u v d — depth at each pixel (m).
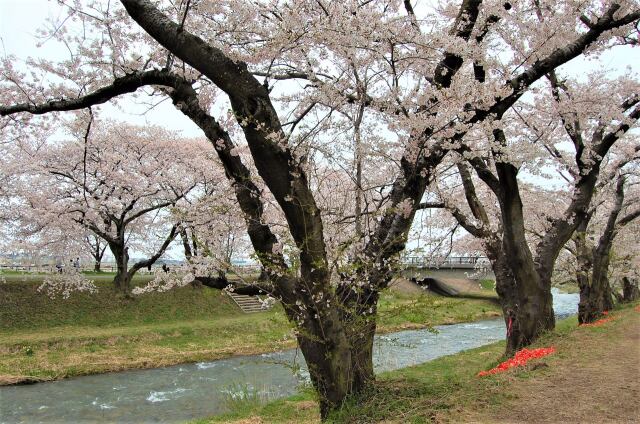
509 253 9.39
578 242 15.33
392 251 5.84
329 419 5.17
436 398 5.35
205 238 9.43
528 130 10.21
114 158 18.67
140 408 10.83
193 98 5.67
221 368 15.20
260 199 6.38
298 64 6.36
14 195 17.94
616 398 5.09
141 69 6.53
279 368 14.10
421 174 5.92
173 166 19.16
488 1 6.73
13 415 10.40
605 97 9.30
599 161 9.91
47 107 6.00
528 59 6.99
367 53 5.72
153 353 16.81
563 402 4.98
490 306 29.44
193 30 5.96
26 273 21.44
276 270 5.38
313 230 5.22
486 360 11.62
